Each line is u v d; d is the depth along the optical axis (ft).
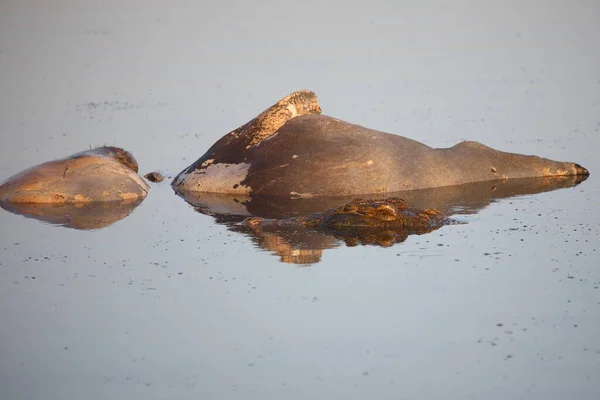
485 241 181.88
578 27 526.98
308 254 176.14
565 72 403.34
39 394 120.47
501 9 610.65
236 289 156.25
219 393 119.44
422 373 123.65
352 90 378.73
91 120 327.88
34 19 605.73
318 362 127.44
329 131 240.32
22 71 433.48
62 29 564.71
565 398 116.47
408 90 376.68
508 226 193.47
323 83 396.78
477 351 129.59
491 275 160.15
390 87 384.06
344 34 540.93
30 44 508.94
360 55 470.39
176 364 128.06
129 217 210.38
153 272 166.81
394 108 338.95
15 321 144.05
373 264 168.35
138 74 426.92
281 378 123.24
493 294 150.71
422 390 119.14
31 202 225.35
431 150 244.63
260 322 141.28
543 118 315.78
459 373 123.44
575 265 164.55
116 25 585.22
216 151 249.96
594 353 128.26
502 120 314.35
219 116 332.80
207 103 358.43
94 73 430.61
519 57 445.78
